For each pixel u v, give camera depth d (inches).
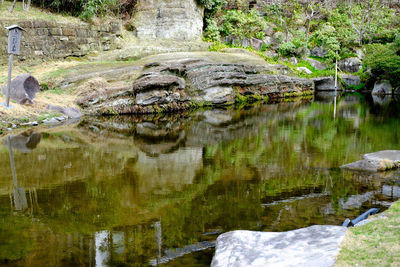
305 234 127.2
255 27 1181.7
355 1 1542.8
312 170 251.1
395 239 113.9
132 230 152.9
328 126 463.8
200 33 1075.3
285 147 332.8
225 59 848.3
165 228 154.7
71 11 869.2
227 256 115.1
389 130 426.6
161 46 919.0
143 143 354.3
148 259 128.5
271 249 116.9
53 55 726.5
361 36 1362.0
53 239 144.0
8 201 187.6
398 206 159.6
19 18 700.7
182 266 124.3
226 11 1224.8
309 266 101.5
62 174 239.1
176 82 619.8
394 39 1253.1
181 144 350.3
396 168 252.8
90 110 554.9
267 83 868.0
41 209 176.4
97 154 300.7
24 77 478.6
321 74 1168.8
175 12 982.4
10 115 428.8
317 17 1429.6
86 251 133.8
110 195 197.6
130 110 581.6
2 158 281.1
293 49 1203.2
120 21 956.0
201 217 166.9
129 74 623.2
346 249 109.8
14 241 142.1
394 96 1002.1
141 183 220.2
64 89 585.0
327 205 181.5
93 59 778.2
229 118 547.8
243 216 167.5
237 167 261.6
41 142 345.4
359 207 178.4
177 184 219.1
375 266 97.0
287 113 609.6
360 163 258.4
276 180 227.5
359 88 1210.6
